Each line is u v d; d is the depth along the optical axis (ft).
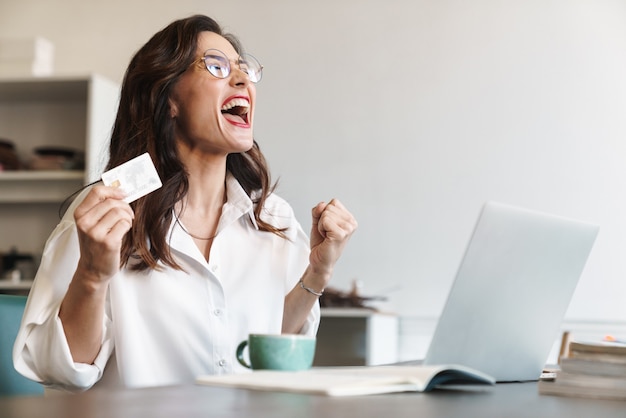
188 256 5.59
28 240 16.30
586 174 15.43
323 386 3.36
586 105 15.53
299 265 6.31
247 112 5.96
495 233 4.20
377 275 15.70
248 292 5.80
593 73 15.58
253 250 5.98
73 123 16.49
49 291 5.08
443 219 15.65
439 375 3.83
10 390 5.08
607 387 3.75
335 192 15.96
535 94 15.65
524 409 3.15
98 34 16.94
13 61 15.52
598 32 15.65
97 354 5.22
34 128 16.60
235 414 2.71
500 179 15.60
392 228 15.75
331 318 13.42
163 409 2.84
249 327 5.77
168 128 5.83
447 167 15.72
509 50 15.78
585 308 15.24
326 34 16.26
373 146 15.94
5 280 15.29
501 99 15.72
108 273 4.70
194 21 5.96
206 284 5.62
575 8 15.71
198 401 3.08
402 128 15.90
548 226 4.41
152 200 5.57
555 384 3.88
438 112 15.84
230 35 6.28
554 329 4.74
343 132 16.05
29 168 16.28
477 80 15.80
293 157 16.14
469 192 15.64
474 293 4.22
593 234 4.68
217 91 5.76
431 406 3.10
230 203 5.92
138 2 16.87
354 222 5.72
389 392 3.50
